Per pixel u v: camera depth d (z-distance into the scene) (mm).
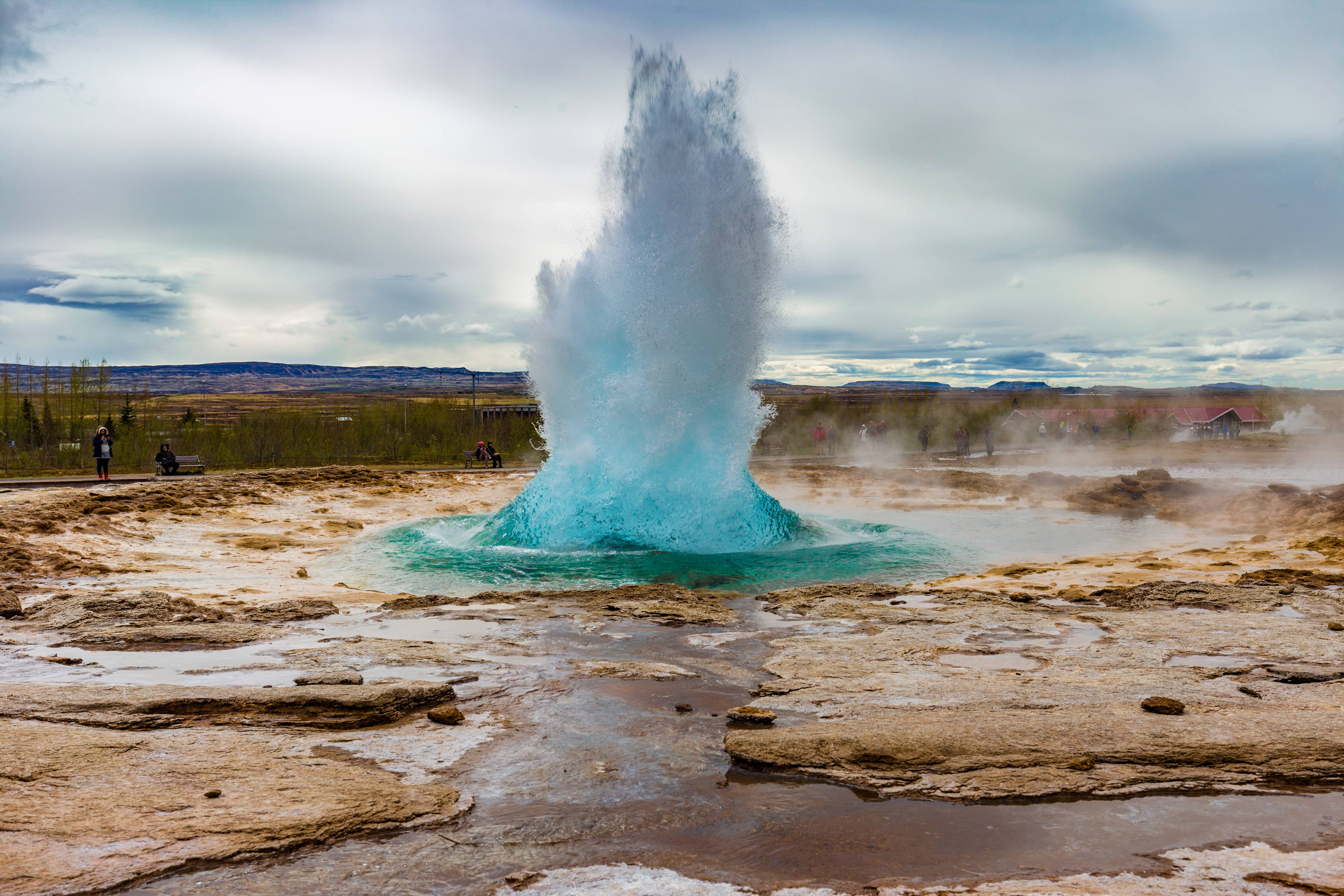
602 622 7480
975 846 3166
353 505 18312
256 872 2916
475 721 4734
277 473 21156
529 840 3254
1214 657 5914
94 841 3055
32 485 21812
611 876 2965
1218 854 3068
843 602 8242
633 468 13383
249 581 9859
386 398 77188
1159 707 4535
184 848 3037
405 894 2814
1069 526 15172
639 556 12156
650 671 5801
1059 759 3908
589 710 4934
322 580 10352
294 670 5703
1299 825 3301
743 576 10617
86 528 12336
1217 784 3686
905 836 3266
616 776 3924
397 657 6113
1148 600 7980
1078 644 6375
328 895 2785
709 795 3689
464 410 45094
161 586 9336
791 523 13742
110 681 5391
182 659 6016
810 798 3645
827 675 5598
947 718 4508
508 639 6820
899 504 18766
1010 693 5035
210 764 3842
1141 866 2986
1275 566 9750
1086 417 50375
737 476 13602
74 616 7270
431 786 3713
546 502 13617
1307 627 6750
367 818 3336
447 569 11109
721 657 6266
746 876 2957
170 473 26125
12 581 9250
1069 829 3297
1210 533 14188
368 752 4203
